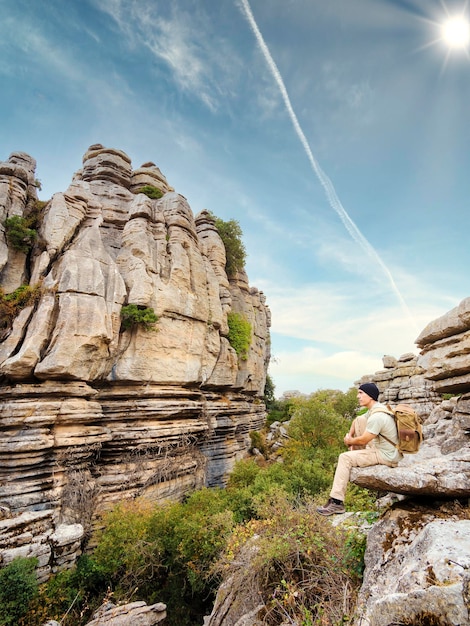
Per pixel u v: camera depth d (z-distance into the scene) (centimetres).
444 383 916
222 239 4253
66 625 1223
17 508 1530
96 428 1956
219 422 3062
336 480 555
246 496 1812
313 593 624
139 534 1579
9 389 1781
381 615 365
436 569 370
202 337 2853
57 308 2002
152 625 1262
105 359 2148
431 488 506
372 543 543
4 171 2442
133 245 2602
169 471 2239
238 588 774
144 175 3572
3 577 1184
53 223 2294
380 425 549
